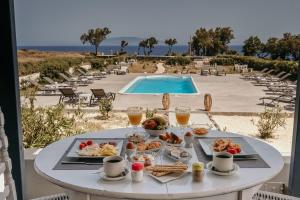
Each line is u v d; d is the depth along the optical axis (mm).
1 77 2494
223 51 24891
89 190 1463
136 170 1525
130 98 9523
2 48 2469
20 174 2584
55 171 1669
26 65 13758
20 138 2602
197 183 1520
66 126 3996
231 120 6871
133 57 22734
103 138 2232
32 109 3934
